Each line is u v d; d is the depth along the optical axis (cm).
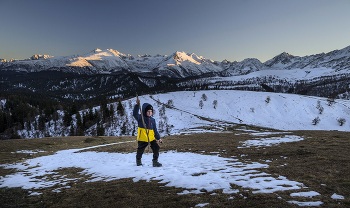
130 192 364
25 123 13862
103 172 621
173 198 308
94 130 11112
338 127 10925
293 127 11219
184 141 1859
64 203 342
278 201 260
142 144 622
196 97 17850
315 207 236
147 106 595
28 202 368
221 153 920
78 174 660
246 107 14600
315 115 12656
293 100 14975
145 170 562
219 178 403
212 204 270
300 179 363
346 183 319
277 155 712
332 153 626
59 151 1911
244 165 547
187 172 486
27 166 986
